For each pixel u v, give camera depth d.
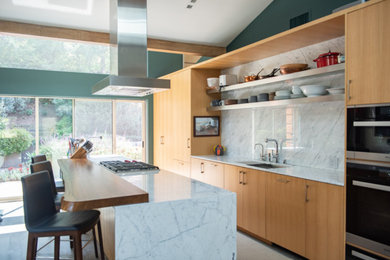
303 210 3.14
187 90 5.54
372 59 2.50
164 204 2.25
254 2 4.60
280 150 4.31
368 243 2.53
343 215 2.74
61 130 6.50
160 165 6.82
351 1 3.50
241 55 4.41
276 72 4.36
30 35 4.67
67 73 6.42
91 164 3.96
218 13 4.80
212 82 5.15
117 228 2.12
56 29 4.79
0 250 3.56
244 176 4.04
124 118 7.14
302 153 3.96
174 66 7.45
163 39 5.50
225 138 5.59
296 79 4.01
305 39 3.56
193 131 5.45
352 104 2.66
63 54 6.42
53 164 6.42
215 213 2.43
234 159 4.79
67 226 2.33
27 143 6.22
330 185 2.85
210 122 5.60
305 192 3.11
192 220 2.34
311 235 3.05
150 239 2.21
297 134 4.03
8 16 4.43
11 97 6.10
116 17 3.61
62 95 6.38
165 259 2.26
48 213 2.59
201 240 2.38
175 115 6.03
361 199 2.58
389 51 2.38
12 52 6.02
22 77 6.04
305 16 4.10
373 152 2.49
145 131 7.38
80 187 2.46
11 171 6.10
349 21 2.69
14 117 6.13
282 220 3.42
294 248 3.26
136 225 2.17
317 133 3.74
